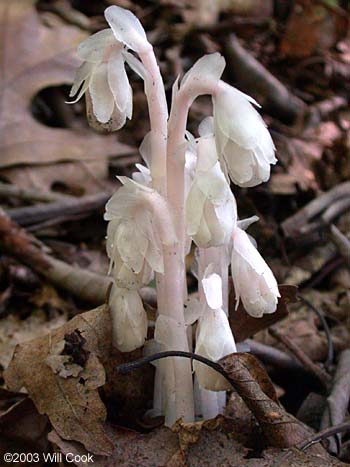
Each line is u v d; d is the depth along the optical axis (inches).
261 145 5.6
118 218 6.1
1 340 9.2
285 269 11.1
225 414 6.7
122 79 6.0
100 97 6.0
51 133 12.6
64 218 11.4
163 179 6.3
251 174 5.6
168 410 6.5
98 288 9.7
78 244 11.4
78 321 6.9
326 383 8.1
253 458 6.2
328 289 10.9
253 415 6.6
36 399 6.6
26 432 7.0
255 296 6.3
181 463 6.2
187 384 6.4
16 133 12.5
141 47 6.0
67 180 12.4
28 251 10.1
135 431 6.5
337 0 19.6
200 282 6.6
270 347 8.6
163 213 6.0
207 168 5.7
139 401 7.2
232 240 6.3
